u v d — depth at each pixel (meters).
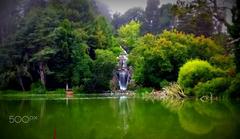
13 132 18.53
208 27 72.56
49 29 81.50
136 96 58.25
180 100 40.97
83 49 80.12
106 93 74.38
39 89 75.56
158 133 17.78
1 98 54.38
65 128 19.77
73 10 97.31
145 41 66.88
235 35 37.12
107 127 20.03
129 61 79.88
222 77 40.28
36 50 80.12
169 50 61.34
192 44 60.44
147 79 65.25
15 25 86.94
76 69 78.62
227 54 49.31
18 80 76.25
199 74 41.97
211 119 22.17
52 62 79.19
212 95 39.72
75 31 83.38
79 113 27.62
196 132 17.75
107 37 95.00
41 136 17.25
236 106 29.91
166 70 61.22
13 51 78.12
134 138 16.66
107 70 77.50
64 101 44.09
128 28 103.81
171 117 24.05
